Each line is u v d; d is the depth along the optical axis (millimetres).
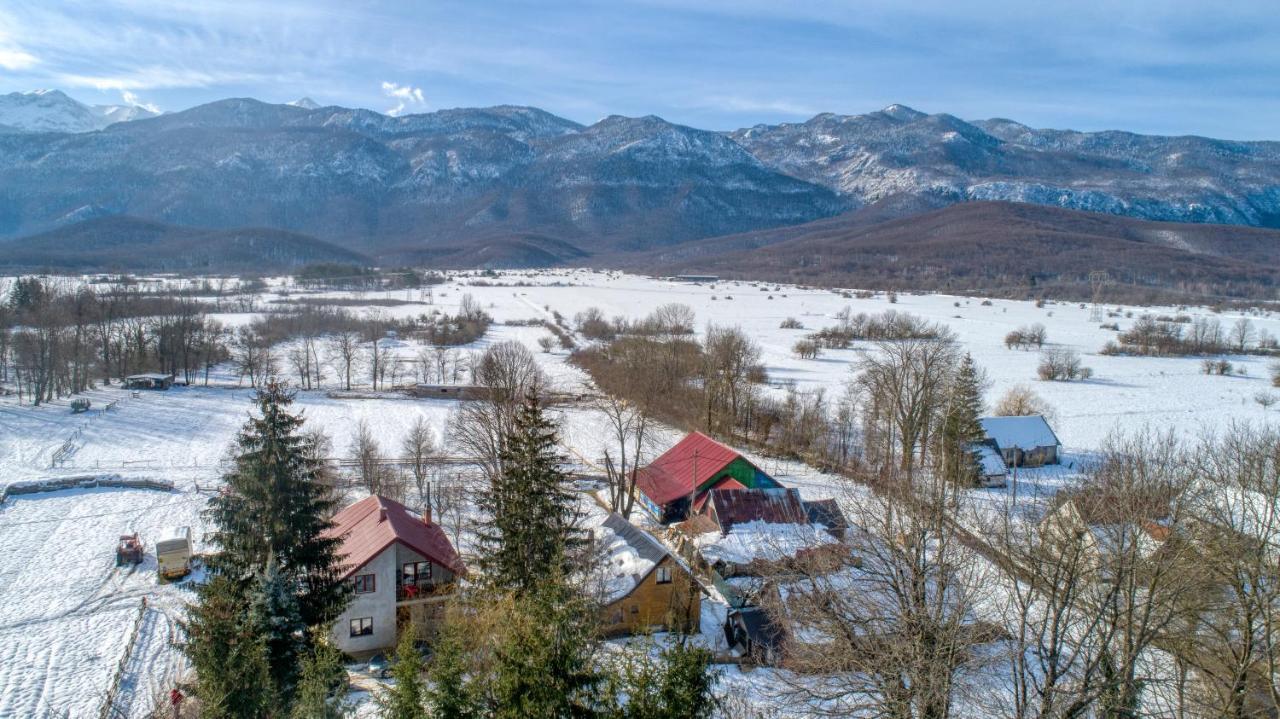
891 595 33656
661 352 109312
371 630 44531
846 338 170750
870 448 78938
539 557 42656
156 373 130500
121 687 42625
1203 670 26891
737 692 36625
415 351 156625
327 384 130375
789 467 83938
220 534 39344
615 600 46031
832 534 57844
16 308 152125
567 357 149625
